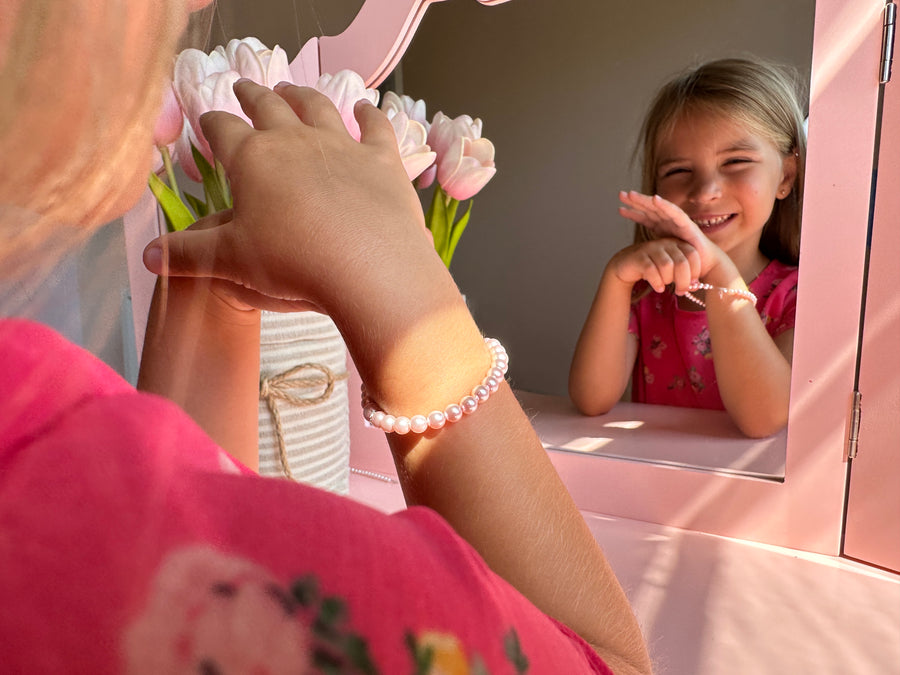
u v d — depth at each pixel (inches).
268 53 16.7
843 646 17.1
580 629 9.6
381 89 25.0
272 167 9.8
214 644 5.7
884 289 19.2
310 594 6.1
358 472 27.1
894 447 19.8
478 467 9.5
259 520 6.4
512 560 9.4
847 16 18.3
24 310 6.3
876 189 19.0
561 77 22.9
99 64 5.7
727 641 17.4
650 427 23.7
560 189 23.8
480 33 23.4
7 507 5.6
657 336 23.5
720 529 22.6
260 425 18.2
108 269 7.1
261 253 9.6
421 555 7.0
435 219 22.3
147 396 7.1
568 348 24.7
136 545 5.7
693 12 20.6
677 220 22.0
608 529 23.1
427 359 9.3
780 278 21.0
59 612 5.4
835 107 18.9
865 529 20.7
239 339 12.1
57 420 6.3
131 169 6.4
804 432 21.0
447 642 6.6
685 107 21.2
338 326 9.5
